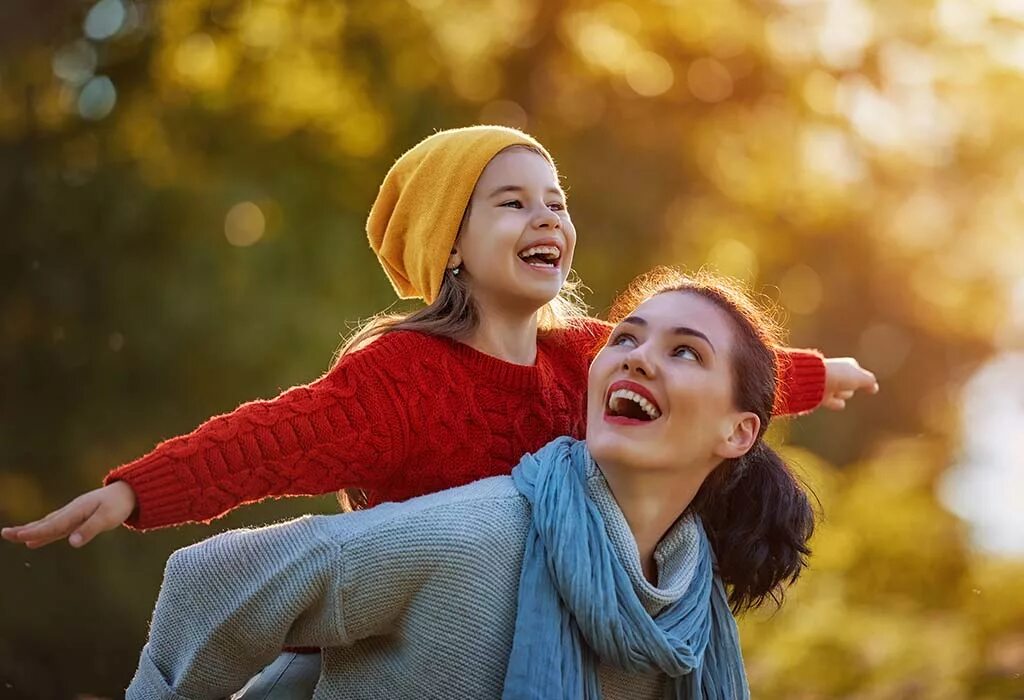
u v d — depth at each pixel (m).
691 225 16.16
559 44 15.66
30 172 14.95
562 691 3.41
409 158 4.34
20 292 14.80
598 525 3.53
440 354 4.02
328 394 3.82
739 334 3.69
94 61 15.54
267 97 15.49
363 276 14.15
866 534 10.61
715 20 15.87
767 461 3.94
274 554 3.52
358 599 3.48
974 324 21.66
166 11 15.34
